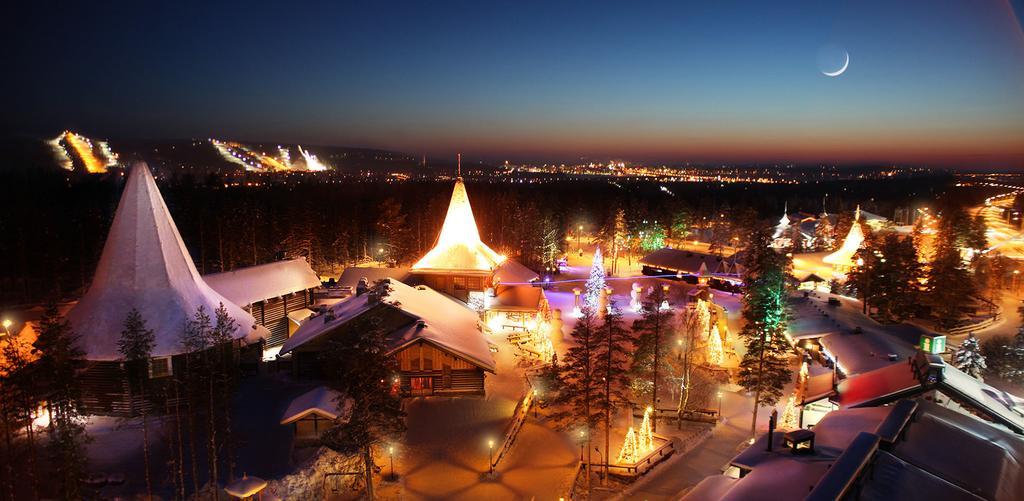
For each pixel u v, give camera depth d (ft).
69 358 90.38
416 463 106.63
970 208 550.36
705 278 298.35
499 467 107.34
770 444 86.94
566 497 98.89
